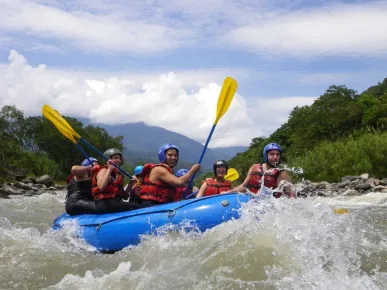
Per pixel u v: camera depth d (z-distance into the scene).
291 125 50.12
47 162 39.00
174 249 4.63
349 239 4.66
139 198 6.29
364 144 24.44
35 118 55.59
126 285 3.64
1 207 12.22
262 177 5.91
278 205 5.03
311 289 3.40
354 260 4.11
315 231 4.64
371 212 8.69
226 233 4.73
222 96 7.02
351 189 18.91
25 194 20.42
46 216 10.07
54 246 5.34
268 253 4.13
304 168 25.67
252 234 4.58
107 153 6.50
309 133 38.28
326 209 5.24
